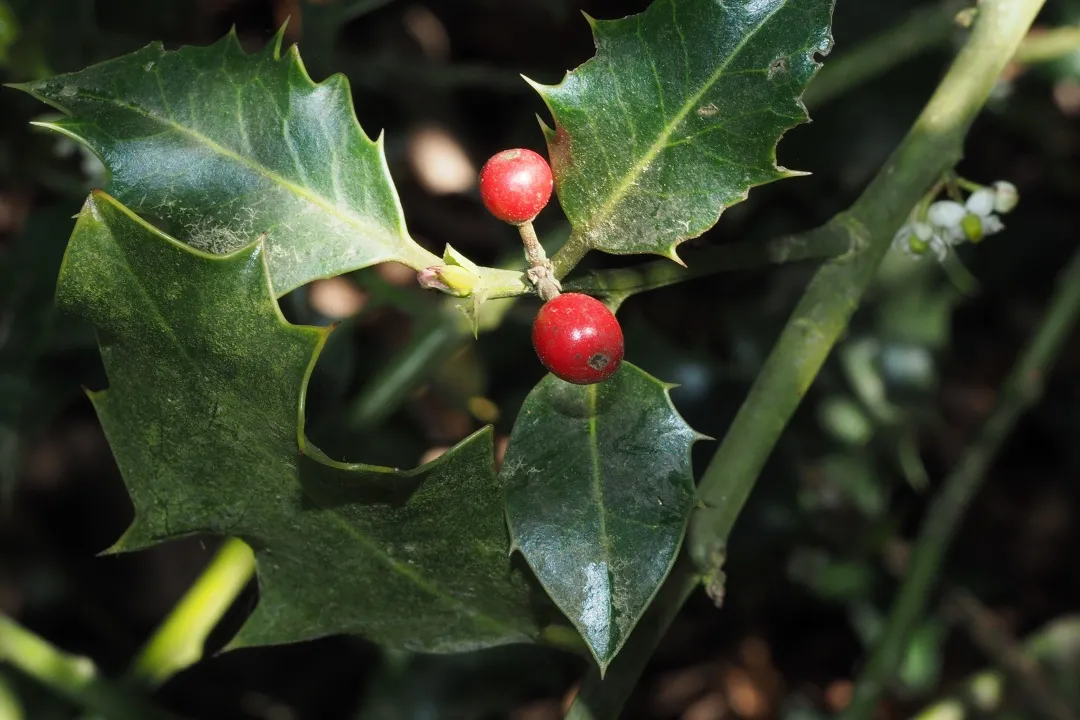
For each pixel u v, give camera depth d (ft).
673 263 0.69
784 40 0.63
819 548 1.31
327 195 0.66
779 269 1.27
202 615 1.03
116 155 0.66
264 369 0.63
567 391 0.66
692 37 0.64
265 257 0.64
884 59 1.06
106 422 0.67
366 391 1.09
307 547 0.70
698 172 0.64
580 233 0.65
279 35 0.67
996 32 0.79
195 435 0.66
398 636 0.74
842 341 1.23
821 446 1.24
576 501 0.65
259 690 1.30
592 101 0.65
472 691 1.11
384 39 1.34
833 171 1.23
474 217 1.35
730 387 1.21
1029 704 1.17
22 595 1.30
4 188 1.23
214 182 0.66
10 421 1.03
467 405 1.23
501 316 1.10
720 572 0.73
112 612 1.34
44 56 0.99
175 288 0.62
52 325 1.03
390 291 1.10
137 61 0.66
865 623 1.32
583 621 0.63
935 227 0.83
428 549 0.68
